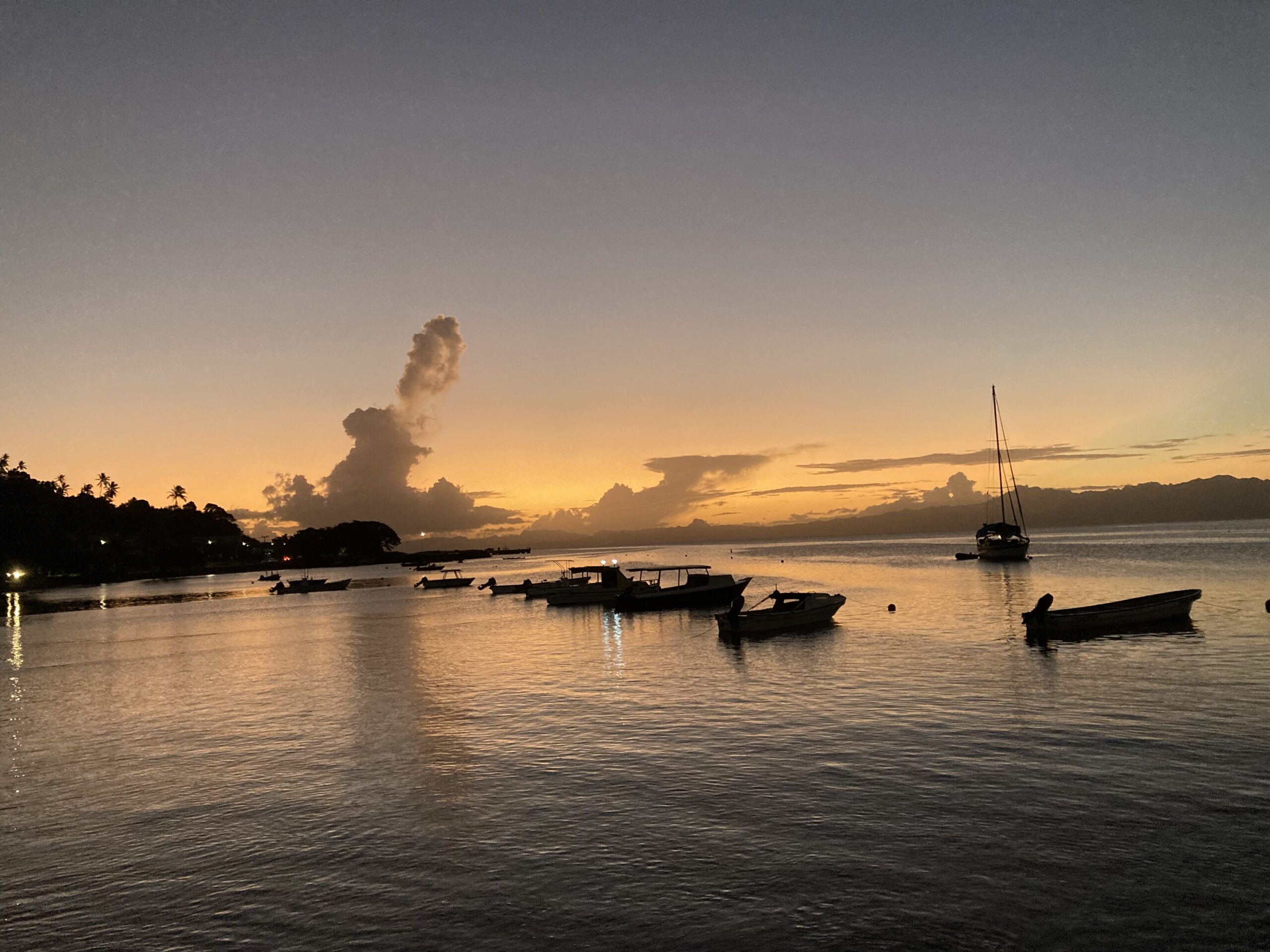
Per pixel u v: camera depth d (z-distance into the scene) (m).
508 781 16.27
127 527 187.62
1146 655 26.98
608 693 25.08
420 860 12.52
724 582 57.03
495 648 38.22
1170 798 13.66
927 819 13.16
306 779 17.16
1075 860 11.46
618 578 64.69
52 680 33.78
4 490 141.75
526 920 10.48
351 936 10.31
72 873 12.77
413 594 99.69
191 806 15.80
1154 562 83.12
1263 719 18.38
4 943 10.60
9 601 99.75
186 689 30.00
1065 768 15.46
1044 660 26.98
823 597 40.16
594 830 13.40
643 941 9.83
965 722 19.12
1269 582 53.69
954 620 40.66
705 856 12.13
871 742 17.88
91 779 18.02
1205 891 10.48
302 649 41.69
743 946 9.62
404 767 17.62
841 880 11.16
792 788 15.01
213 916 11.08
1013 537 104.44
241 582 154.50
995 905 10.29
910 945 9.47
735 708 22.06
